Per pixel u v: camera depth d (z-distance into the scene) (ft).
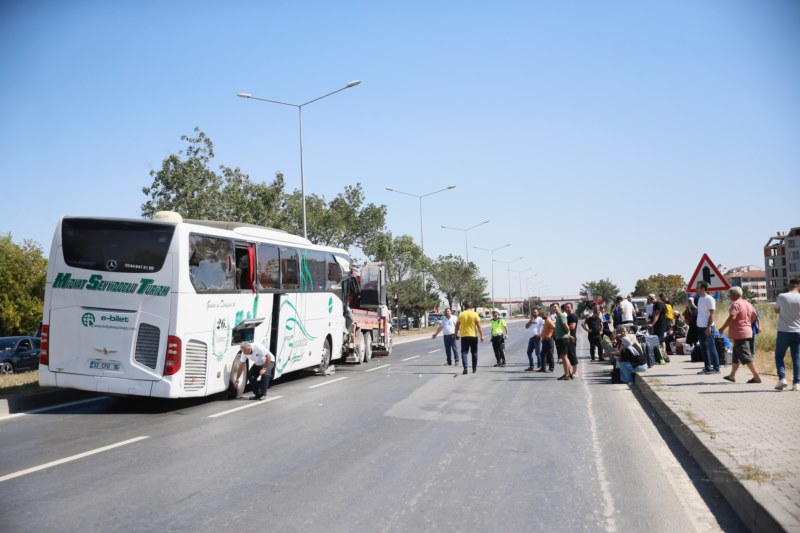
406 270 183.83
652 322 71.41
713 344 51.31
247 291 48.06
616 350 56.44
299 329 58.23
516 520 18.84
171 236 39.99
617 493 21.71
